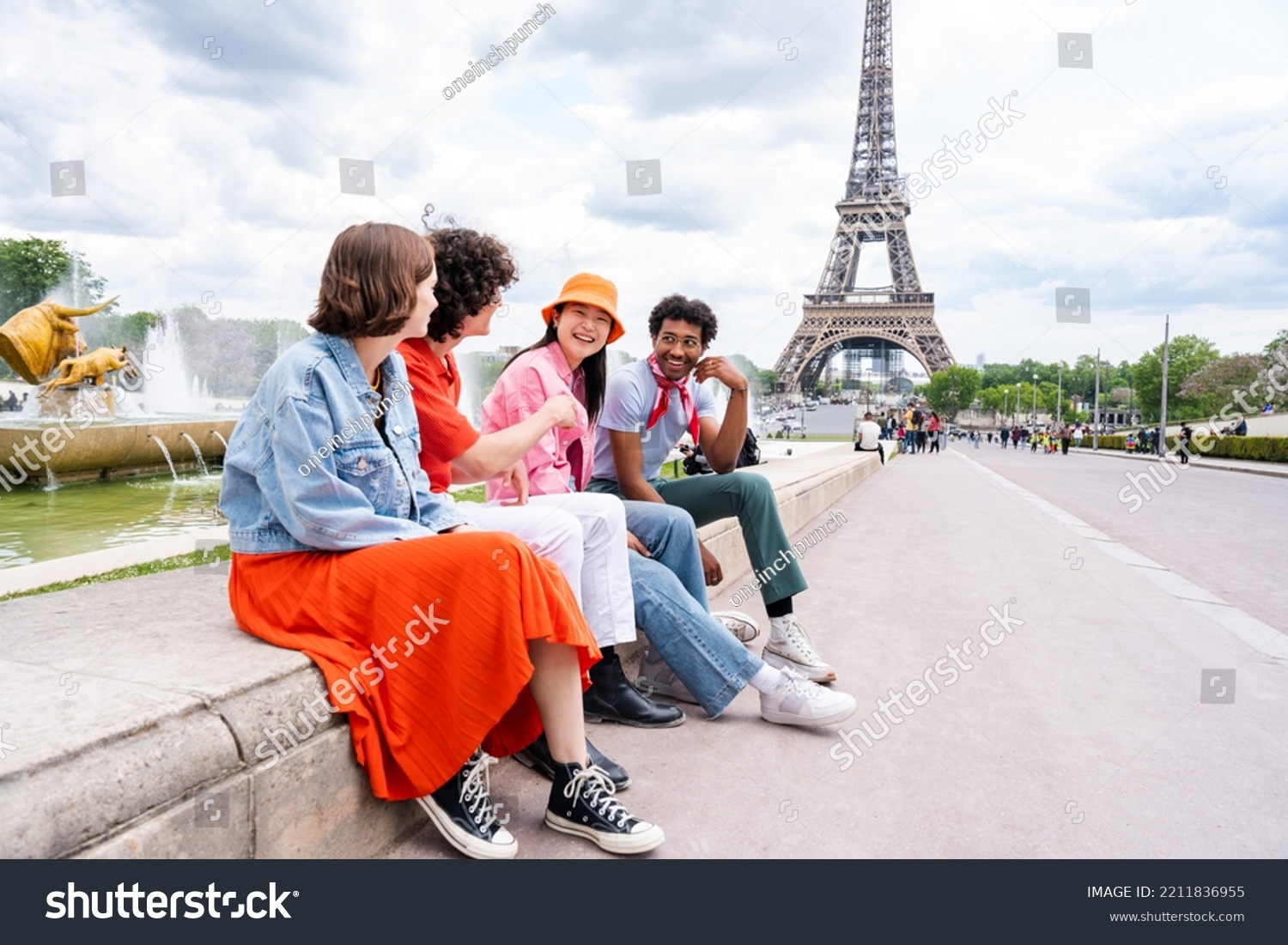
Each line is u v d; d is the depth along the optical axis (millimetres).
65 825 1212
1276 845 2059
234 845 1504
